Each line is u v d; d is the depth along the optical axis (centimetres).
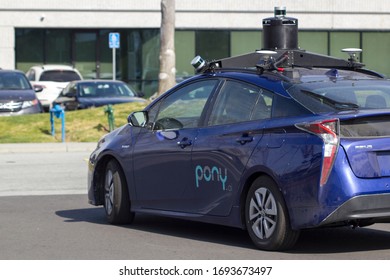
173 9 2655
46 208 1336
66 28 4375
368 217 866
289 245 920
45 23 4309
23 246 998
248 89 983
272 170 904
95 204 1198
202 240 1034
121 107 2741
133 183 1117
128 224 1167
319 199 862
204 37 4403
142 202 1109
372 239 1046
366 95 941
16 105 2847
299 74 980
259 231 938
